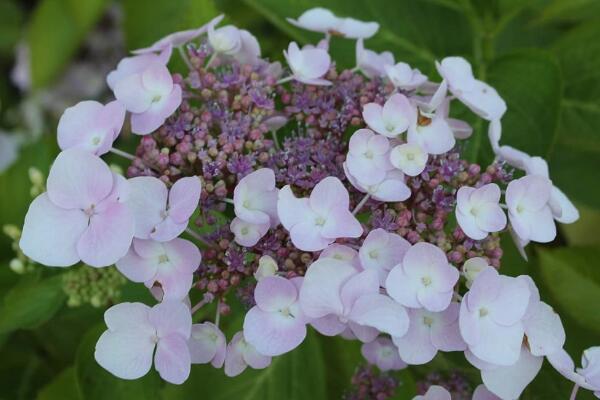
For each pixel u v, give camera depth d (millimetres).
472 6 508
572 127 514
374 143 396
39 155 541
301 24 456
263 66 441
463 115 468
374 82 431
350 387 477
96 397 442
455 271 375
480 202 392
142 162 407
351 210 403
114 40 800
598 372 388
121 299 451
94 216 381
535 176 396
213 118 418
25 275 483
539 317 388
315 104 427
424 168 400
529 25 542
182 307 377
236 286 399
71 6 672
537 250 473
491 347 377
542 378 430
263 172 386
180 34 435
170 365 382
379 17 508
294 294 379
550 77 477
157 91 410
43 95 779
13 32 786
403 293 374
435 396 390
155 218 385
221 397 467
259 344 378
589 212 555
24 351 564
